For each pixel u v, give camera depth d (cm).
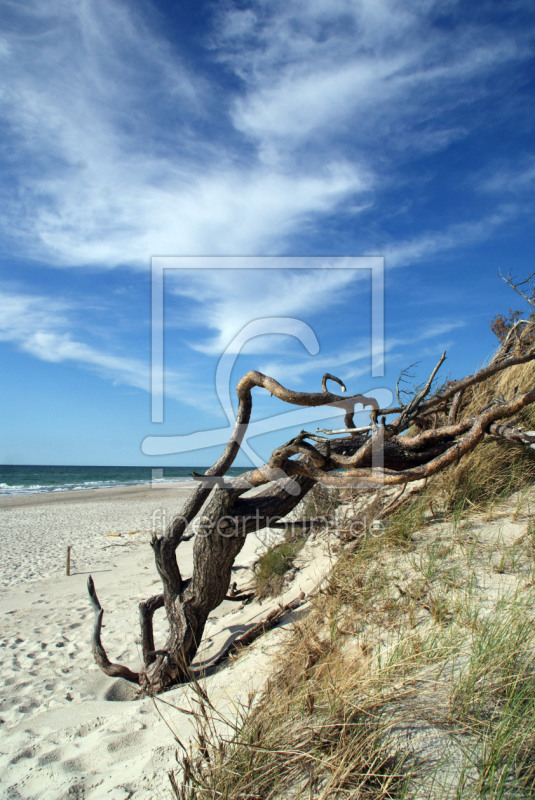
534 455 482
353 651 298
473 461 473
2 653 581
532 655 235
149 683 427
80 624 684
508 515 409
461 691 226
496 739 190
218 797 212
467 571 339
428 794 181
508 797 172
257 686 321
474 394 570
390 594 344
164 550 430
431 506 461
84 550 1351
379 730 212
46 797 261
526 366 562
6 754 323
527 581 308
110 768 283
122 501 2842
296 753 214
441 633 275
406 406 381
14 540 1555
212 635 525
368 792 190
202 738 235
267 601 534
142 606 457
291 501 430
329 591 382
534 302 430
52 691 465
